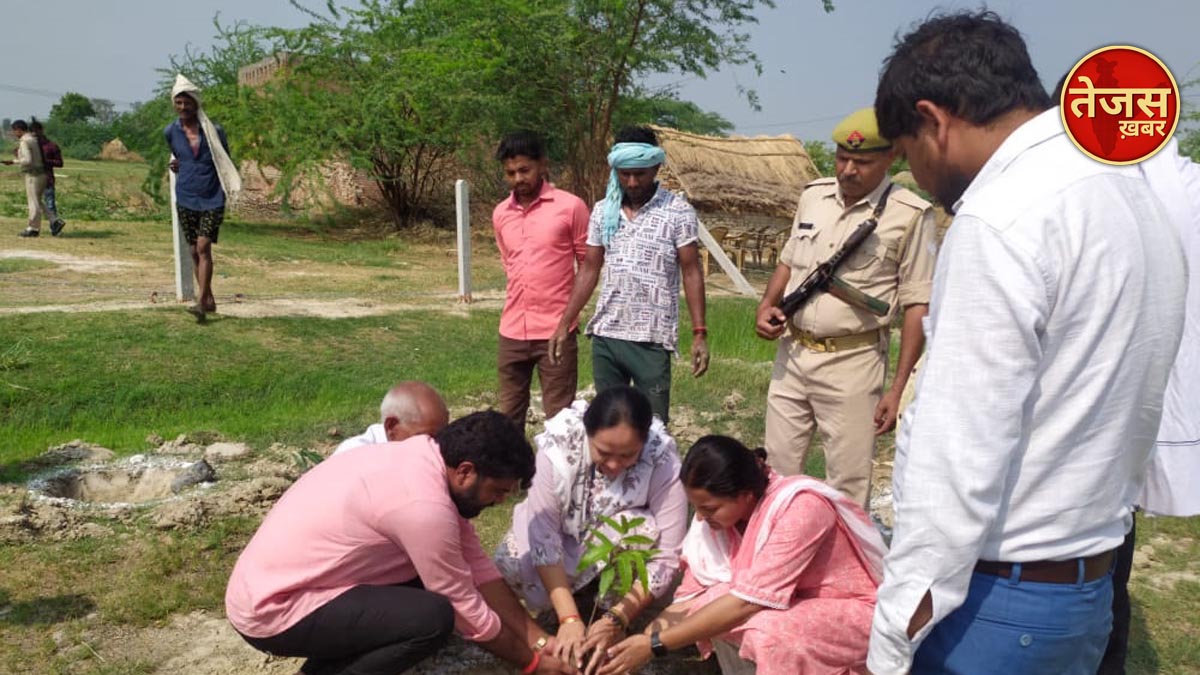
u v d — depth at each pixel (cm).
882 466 618
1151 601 410
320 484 304
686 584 346
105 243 1452
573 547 369
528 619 331
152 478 523
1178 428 279
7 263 1180
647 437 336
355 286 1248
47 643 345
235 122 1952
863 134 358
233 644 356
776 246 1944
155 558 412
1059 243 166
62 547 419
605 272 471
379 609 295
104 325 788
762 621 296
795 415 407
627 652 306
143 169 3562
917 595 175
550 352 486
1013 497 177
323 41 1981
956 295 171
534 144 489
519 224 502
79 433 612
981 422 166
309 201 2225
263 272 1339
